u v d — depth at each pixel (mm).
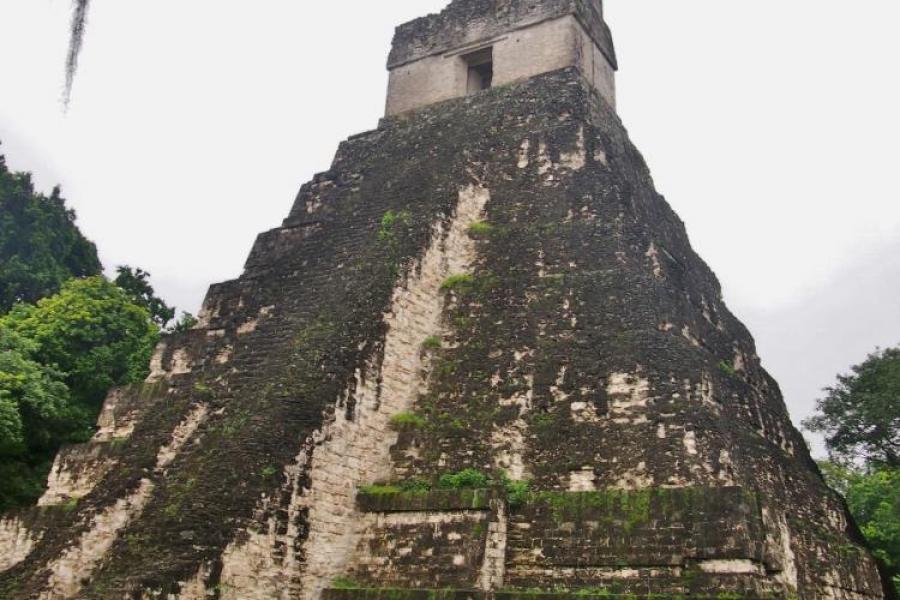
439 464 13898
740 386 16750
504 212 17703
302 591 12102
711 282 19859
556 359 14414
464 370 15102
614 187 16844
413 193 18422
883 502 25422
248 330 17078
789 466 17125
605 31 23578
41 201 36562
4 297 33562
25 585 12531
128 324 28188
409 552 12641
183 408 14977
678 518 11602
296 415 12969
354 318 14812
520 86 20828
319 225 19141
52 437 24312
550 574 12070
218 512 11422
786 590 11953
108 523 13336
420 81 23141
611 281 15008
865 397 32469
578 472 12984
